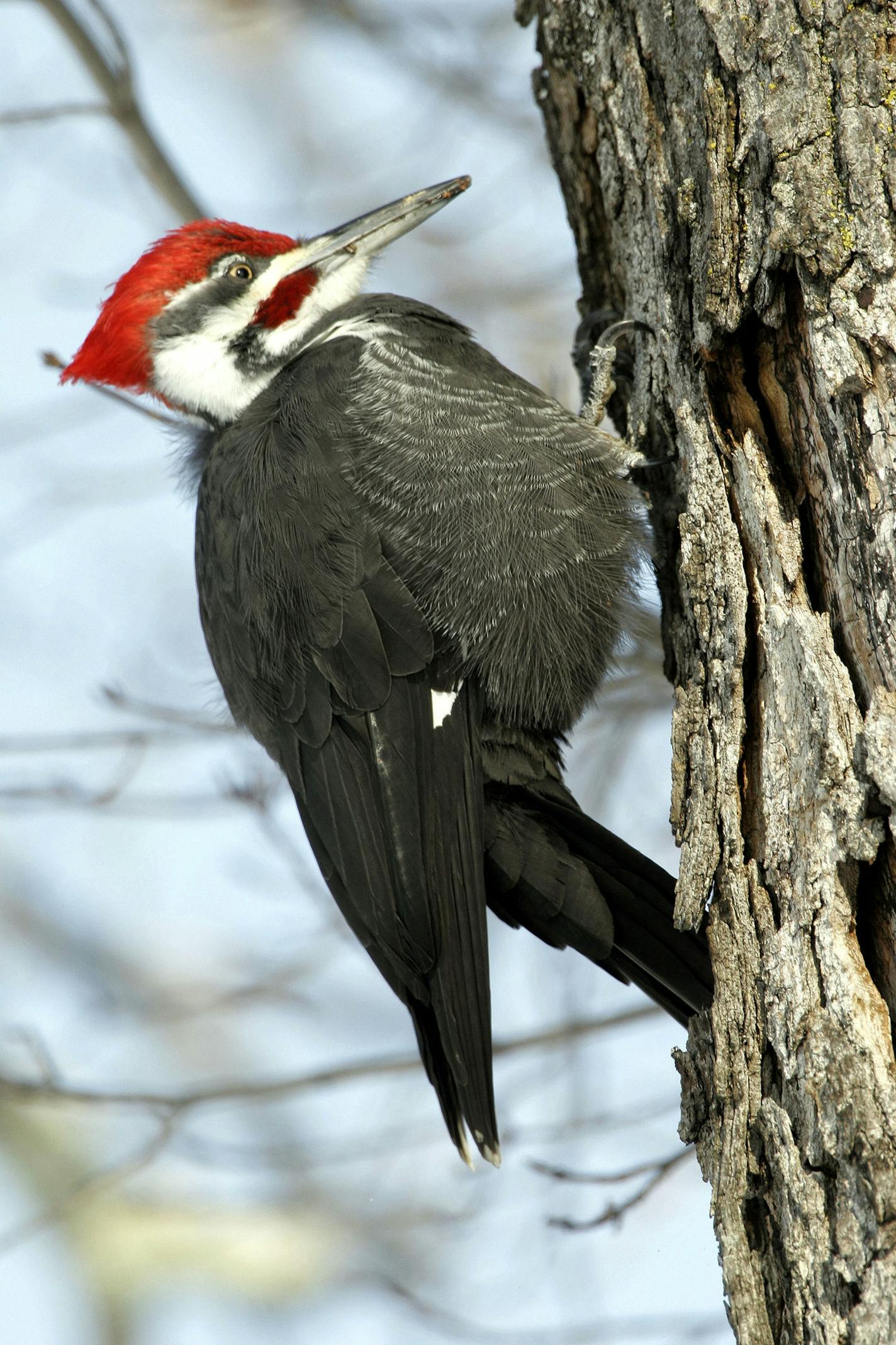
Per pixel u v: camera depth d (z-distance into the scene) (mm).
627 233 8008
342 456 8375
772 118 6430
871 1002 5414
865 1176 5121
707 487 6766
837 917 5586
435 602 8188
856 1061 5305
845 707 5789
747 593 6473
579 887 7832
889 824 5512
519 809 8180
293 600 8352
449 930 7770
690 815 6512
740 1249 5531
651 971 7742
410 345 8773
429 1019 7996
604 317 8742
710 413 6871
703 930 7086
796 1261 5254
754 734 6293
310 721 8391
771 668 6184
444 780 7988
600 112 8062
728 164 6715
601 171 8195
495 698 8289
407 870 7926
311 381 8828
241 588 8664
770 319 6527
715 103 6789
